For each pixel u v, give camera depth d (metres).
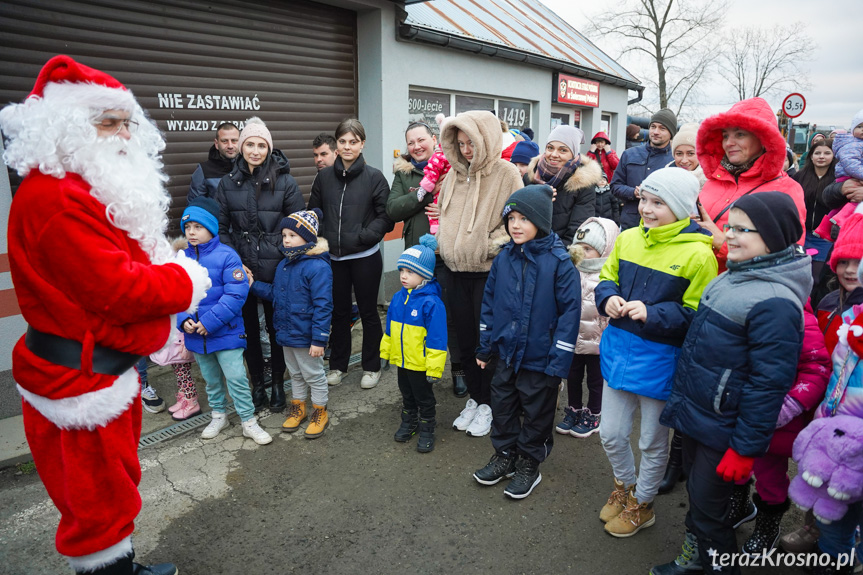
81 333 1.76
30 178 1.73
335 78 5.48
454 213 3.45
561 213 3.59
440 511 2.73
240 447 3.32
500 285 2.85
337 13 5.38
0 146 3.31
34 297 1.76
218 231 3.48
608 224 3.22
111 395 1.82
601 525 2.64
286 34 4.96
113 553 1.89
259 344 3.80
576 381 3.41
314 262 3.33
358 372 4.44
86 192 1.74
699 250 2.25
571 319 2.67
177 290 1.91
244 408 3.34
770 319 1.84
